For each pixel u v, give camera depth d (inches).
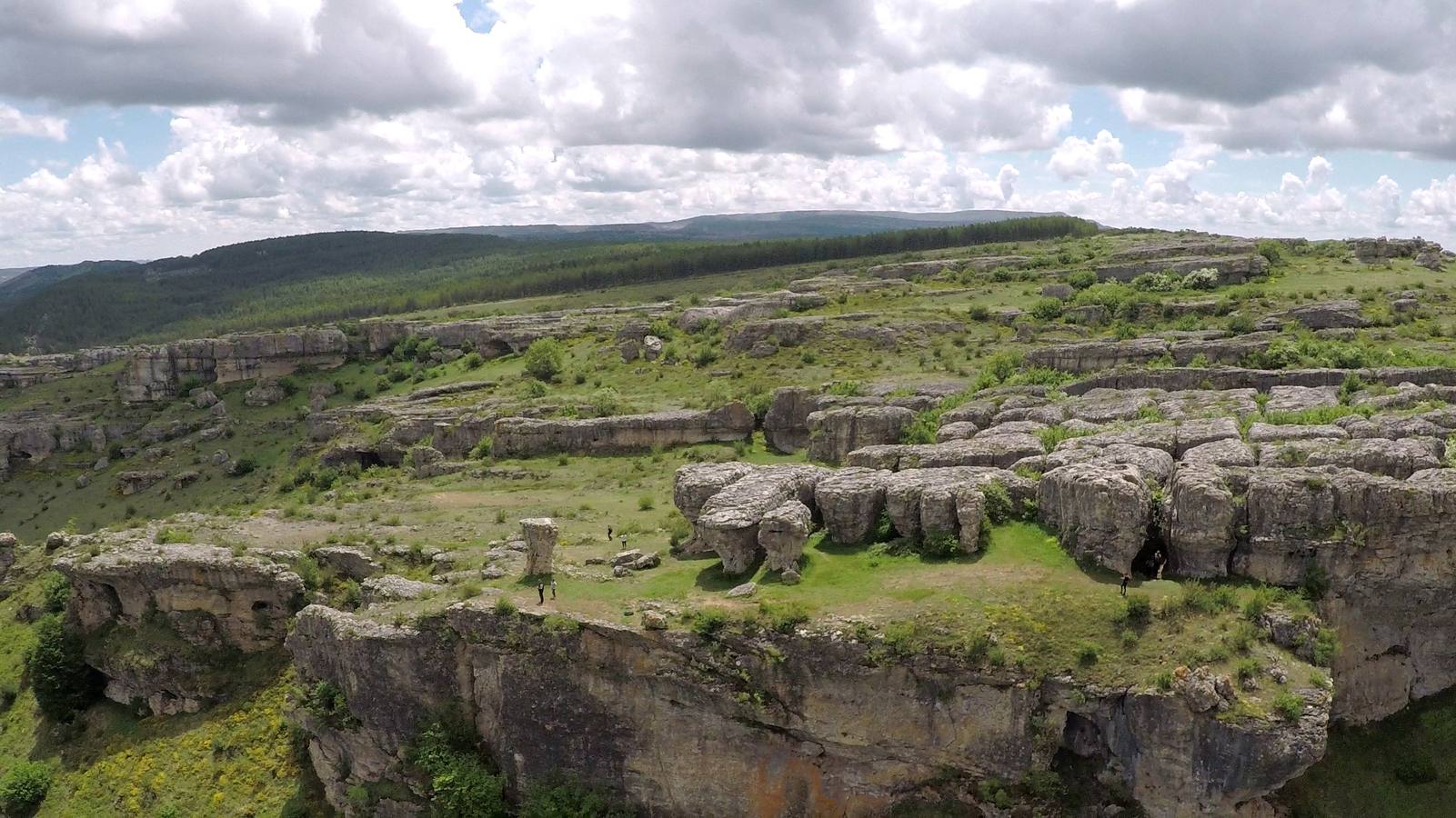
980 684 1360.7
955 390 3198.8
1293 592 1428.4
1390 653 1473.9
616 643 1529.3
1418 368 2704.2
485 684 1648.6
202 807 1932.8
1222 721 1250.0
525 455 3590.1
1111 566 1491.1
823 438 2824.8
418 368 5841.5
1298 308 4025.6
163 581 2214.6
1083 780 1358.3
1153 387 2891.2
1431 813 1355.8
